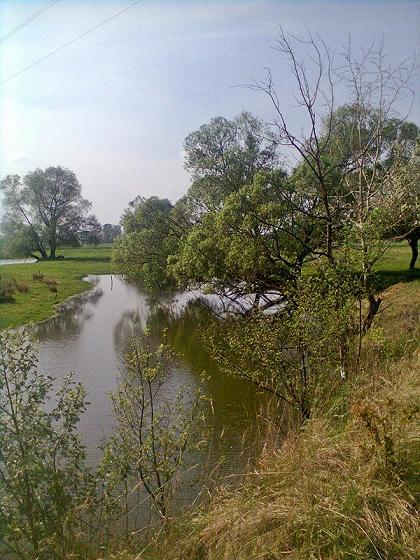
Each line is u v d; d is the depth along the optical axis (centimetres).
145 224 3203
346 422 593
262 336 777
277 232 1542
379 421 453
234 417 1033
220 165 3111
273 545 381
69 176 6594
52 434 519
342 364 744
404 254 3234
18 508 470
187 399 1138
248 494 480
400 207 816
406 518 385
